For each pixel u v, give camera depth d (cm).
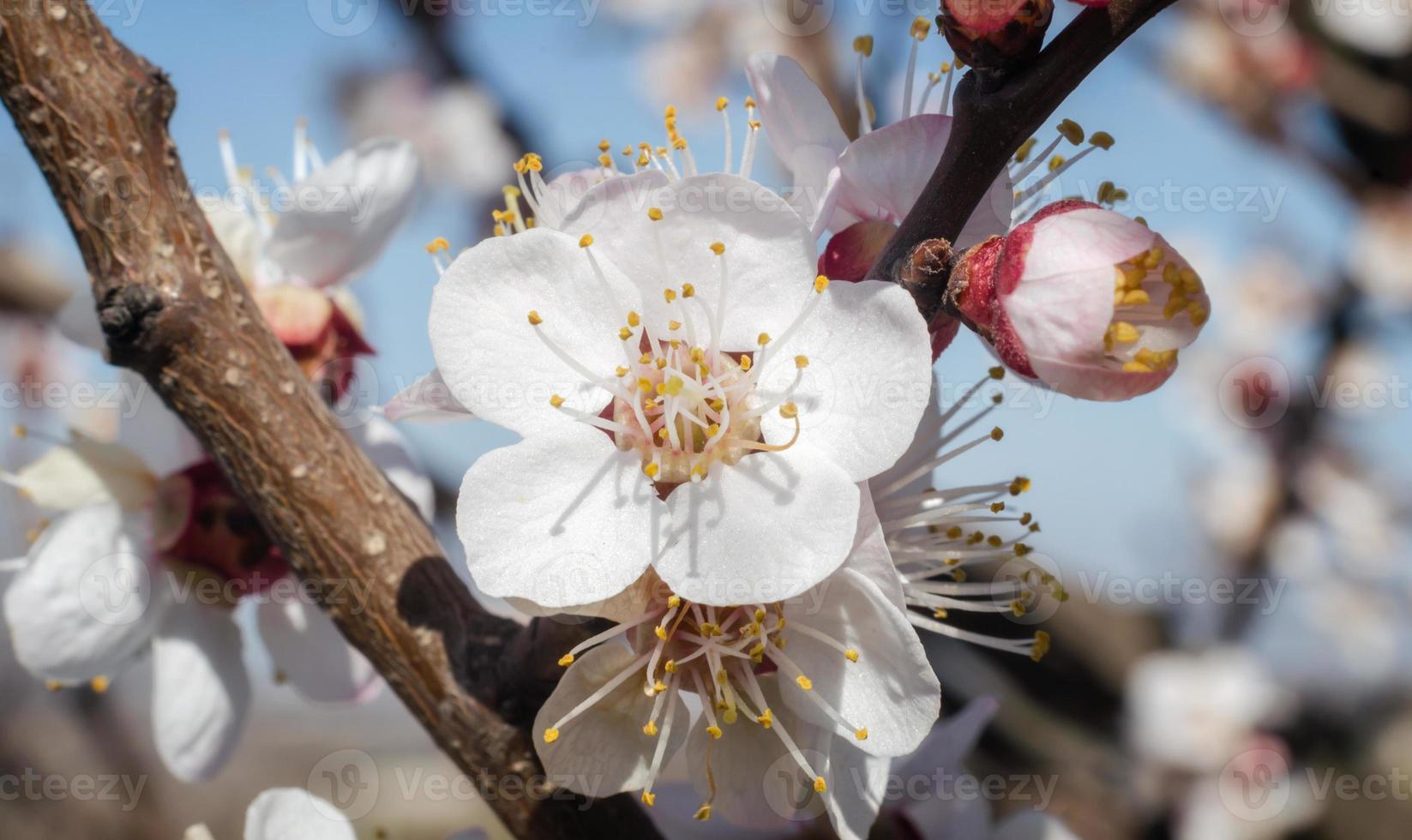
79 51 10
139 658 12
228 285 10
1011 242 9
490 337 9
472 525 9
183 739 12
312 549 10
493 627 10
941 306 9
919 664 9
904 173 10
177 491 12
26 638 12
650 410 9
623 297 9
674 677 9
